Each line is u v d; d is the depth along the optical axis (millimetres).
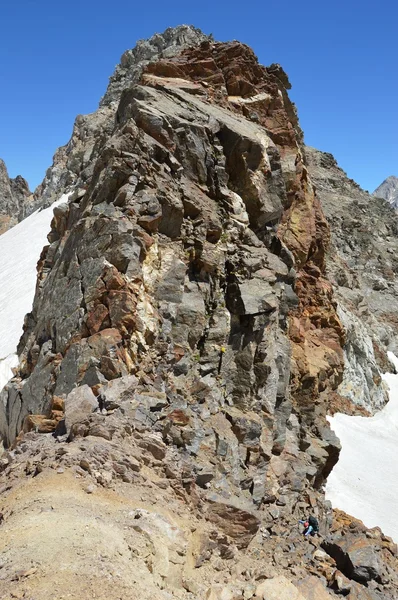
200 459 13352
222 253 17391
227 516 12195
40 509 8688
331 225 90188
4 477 10781
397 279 89750
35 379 15695
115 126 21344
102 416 11703
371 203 106062
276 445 17688
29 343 19297
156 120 17344
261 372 16656
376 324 73188
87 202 18094
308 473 19297
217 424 14898
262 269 18188
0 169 139750
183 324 15516
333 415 52094
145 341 14414
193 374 15492
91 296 14602
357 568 14000
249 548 13039
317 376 23219
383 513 31984
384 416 56875
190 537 10203
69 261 17391
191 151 17719
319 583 12102
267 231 20109
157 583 7699
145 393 13422
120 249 14875
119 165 16031
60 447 10703
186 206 17109
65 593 6402
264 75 25312
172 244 16453
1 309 45375
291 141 23938
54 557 7148
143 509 9539
